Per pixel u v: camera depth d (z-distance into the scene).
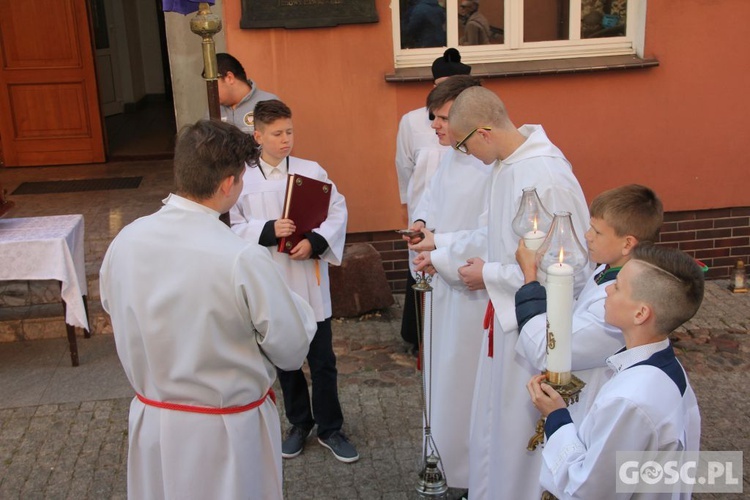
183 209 2.33
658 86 5.65
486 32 5.68
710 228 5.95
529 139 2.96
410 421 4.20
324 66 5.44
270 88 5.46
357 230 5.76
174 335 2.29
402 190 4.98
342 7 5.31
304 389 3.92
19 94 7.77
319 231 3.76
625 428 1.94
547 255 2.23
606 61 5.61
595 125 5.68
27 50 7.68
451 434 3.50
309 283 3.77
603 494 2.00
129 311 2.32
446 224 3.61
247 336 2.36
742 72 5.66
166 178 7.46
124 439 4.10
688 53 5.61
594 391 2.49
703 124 5.74
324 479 3.74
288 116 3.76
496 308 2.88
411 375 4.70
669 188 5.84
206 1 3.13
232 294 2.27
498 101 2.97
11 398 4.50
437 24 5.63
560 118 5.65
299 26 5.31
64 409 4.38
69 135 7.94
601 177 5.79
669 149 5.77
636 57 5.68
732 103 5.71
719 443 3.94
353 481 3.72
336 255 3.80
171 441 2.36
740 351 4.89
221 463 2.38
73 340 4.81
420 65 5.67
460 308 3.37
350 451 3.86
